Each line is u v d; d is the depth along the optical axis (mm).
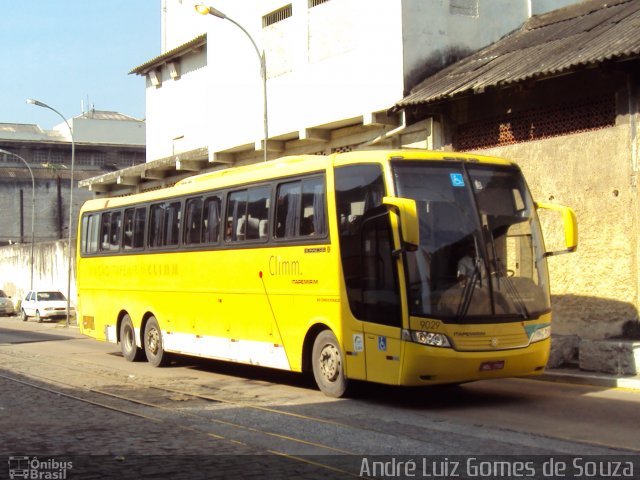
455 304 11109
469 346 11094
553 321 17531
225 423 10492
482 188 11836
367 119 21500
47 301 41250
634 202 15883
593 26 18703
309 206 12984
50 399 12781
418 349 10961
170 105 37438
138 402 12391
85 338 28094
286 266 13406
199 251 16047
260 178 14344
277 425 10312
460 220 11477
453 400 12375
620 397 12344
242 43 26641
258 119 25938
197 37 33469
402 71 20516
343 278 12156
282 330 13531
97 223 20781
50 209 62031
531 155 18078
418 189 11422
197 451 8766
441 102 18984
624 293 16109
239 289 14695
